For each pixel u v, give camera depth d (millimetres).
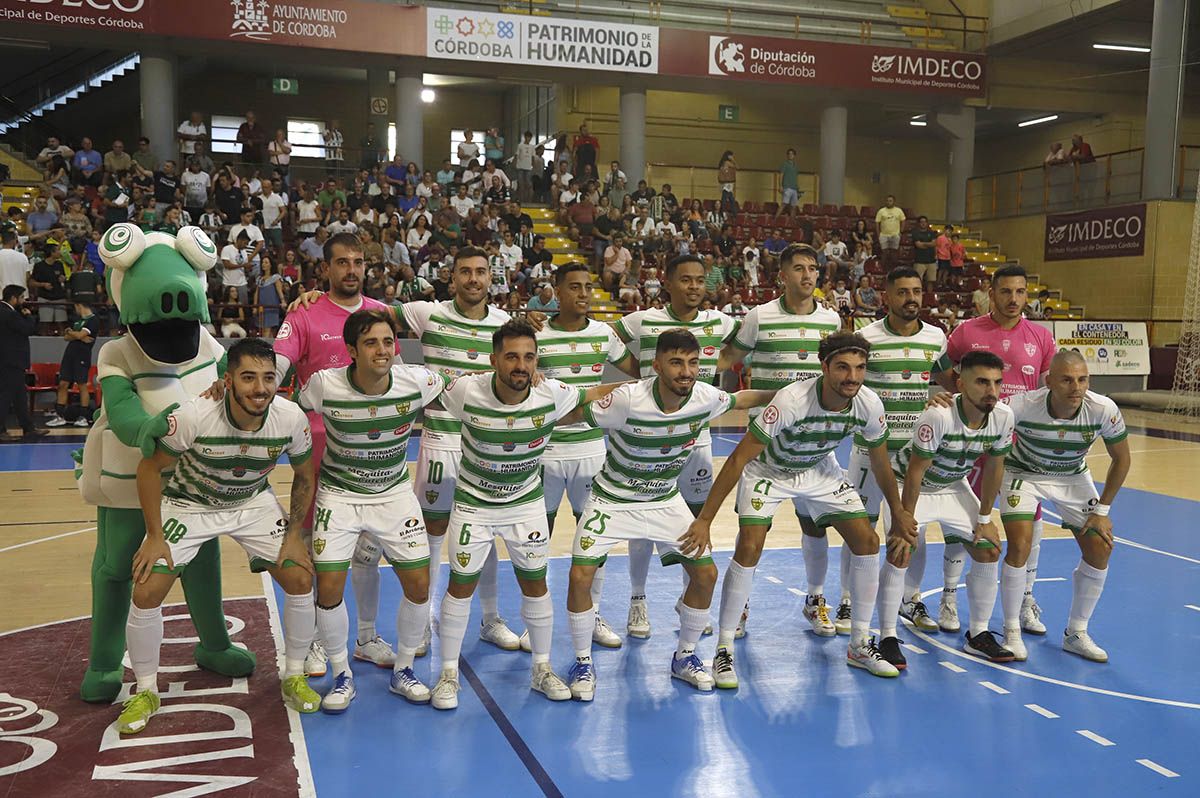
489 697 4148
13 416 13383
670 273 4902
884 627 4609
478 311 4754
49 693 4078
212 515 3949
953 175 22453
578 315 4816
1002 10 21531
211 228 14625
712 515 4203
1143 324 17625
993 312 5230
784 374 4980
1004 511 4750
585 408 4055
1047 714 4012
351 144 24766
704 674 4277
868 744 3699
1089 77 22500
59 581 5770
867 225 20812
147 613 3760
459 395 3998
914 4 22594
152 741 3625
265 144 17438
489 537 4082
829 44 19703
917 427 4535
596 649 4805
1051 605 5582
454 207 16766
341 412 3924
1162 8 18203
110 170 15992
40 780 3287
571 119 23328
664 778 3393
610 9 19953
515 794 3256
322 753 3551
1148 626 5184
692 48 18844
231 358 3639
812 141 25188
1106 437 4672
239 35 16531
